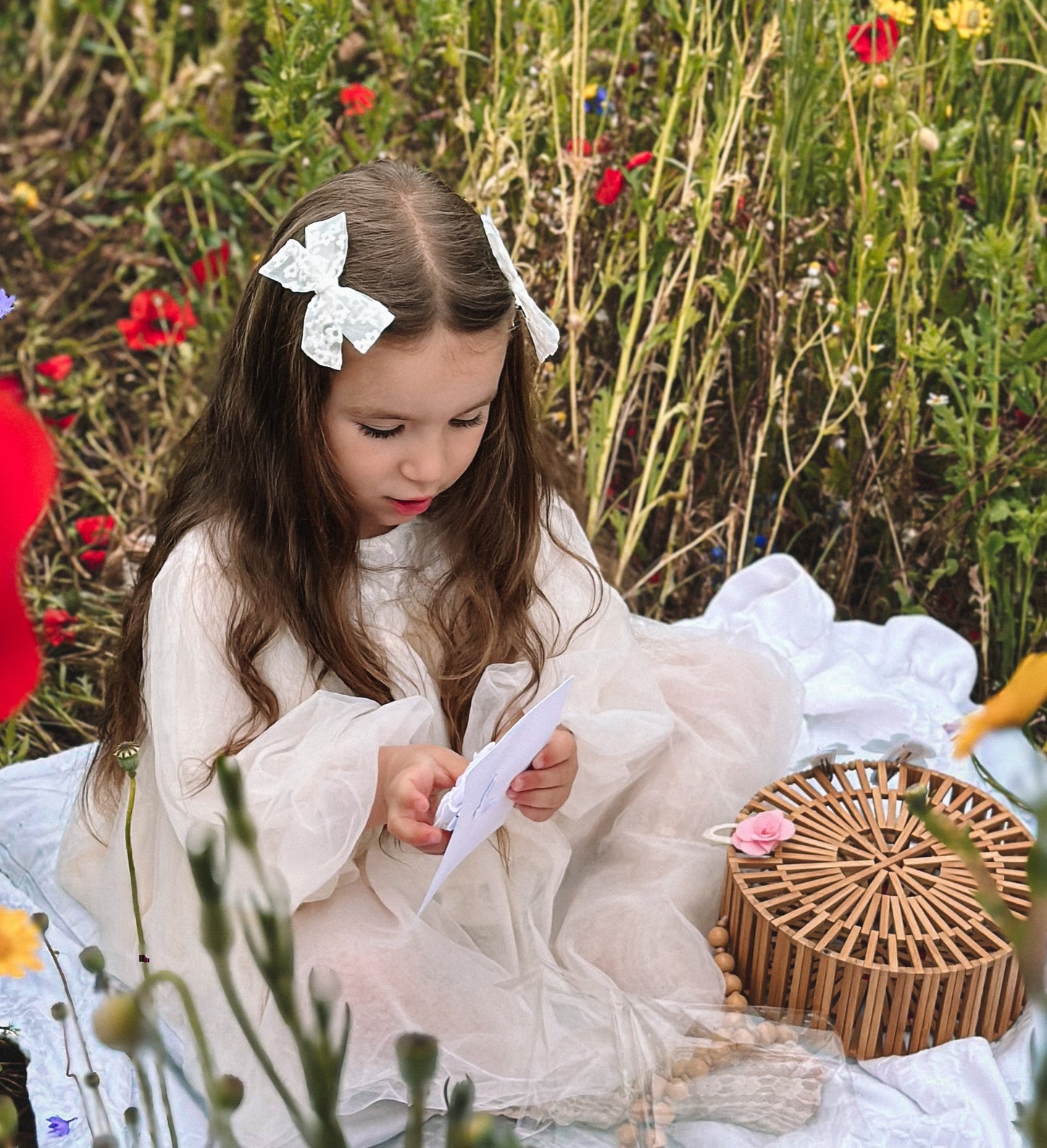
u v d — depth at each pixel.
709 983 1.26
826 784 1.37
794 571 1.93
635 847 1.37
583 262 2.21
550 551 1.46
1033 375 1.90
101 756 1.41
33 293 2.60
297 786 1.18
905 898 1.22
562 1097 1.17
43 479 0.41
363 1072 1.13
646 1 2.27
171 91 2.66
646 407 2.14
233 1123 1.13
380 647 1.31
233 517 1.28
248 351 1.25
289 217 1.28
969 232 2.07
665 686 1.49
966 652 1.88
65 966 1.38
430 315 1.16
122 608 1.96
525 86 2.21
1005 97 2.07
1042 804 0.50
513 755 1.07
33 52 2.88
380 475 1.22
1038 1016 1.28
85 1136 1.18
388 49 2.35
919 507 2.08
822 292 2.09
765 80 2.14
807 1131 1.17
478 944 1.29
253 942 0.55
